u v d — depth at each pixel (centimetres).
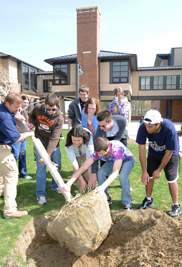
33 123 388
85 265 263
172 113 2873
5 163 305
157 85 2561
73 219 249
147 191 343
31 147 790
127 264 240
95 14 1991
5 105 299
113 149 304
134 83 2598
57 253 284
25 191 412
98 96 2122
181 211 323
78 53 2083
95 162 337
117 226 296
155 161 329
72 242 248
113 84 2133
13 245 259
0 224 298
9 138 296
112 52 2200
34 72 2603
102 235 258
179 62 3008
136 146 820
